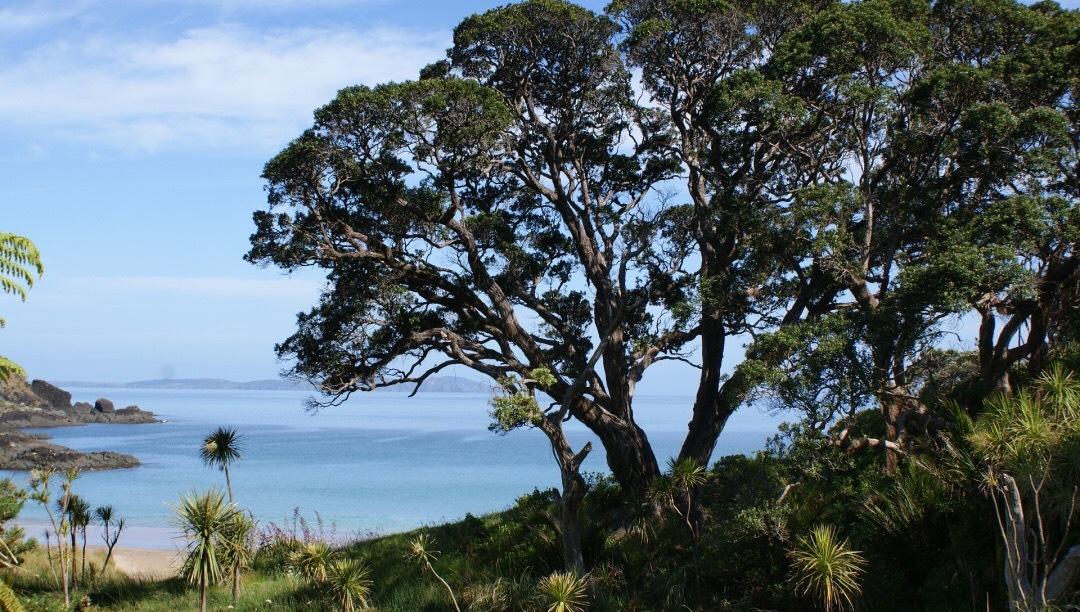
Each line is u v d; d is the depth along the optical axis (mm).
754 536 14195
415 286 22984
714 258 22844
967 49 21641
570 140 24188
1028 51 19125
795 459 15492
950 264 14664
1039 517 9805
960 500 12695
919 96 18094
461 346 23078
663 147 24812
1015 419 10578
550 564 17688
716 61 22688
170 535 37562
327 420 163875
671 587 14742
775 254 18781
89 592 19328
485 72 23828
